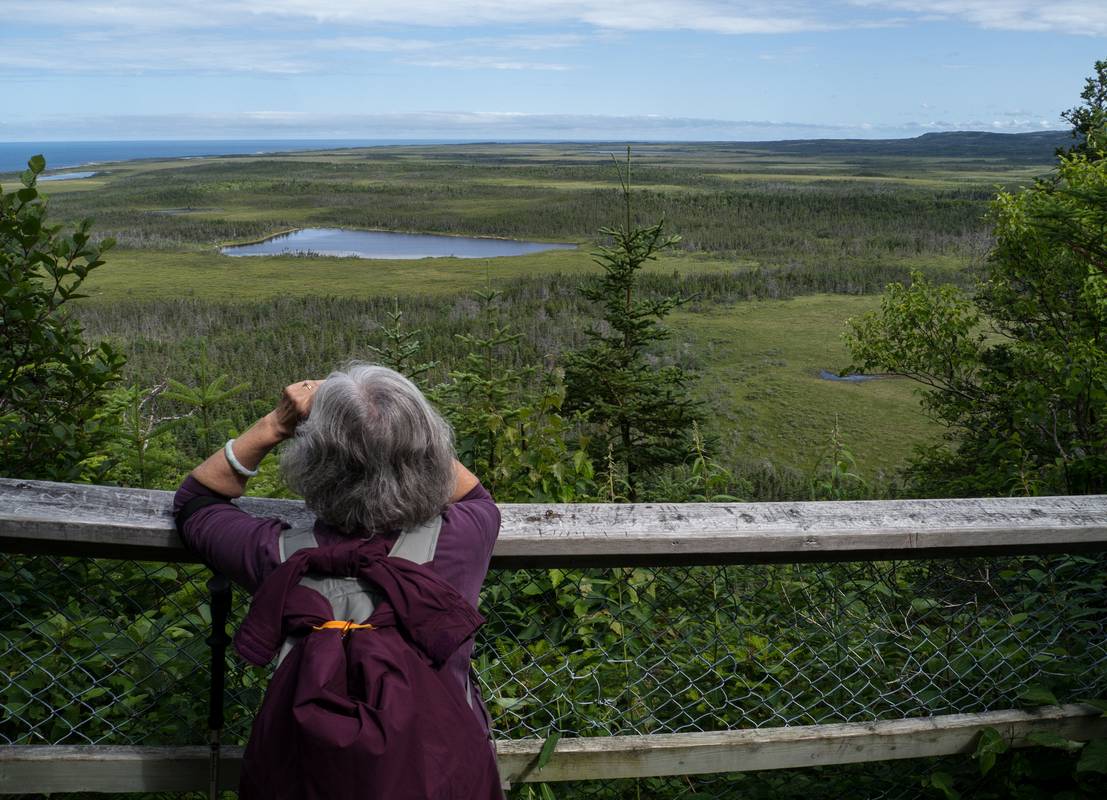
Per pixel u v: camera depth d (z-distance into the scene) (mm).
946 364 15430
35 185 3264
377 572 1453
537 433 3666
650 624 2289
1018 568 2455
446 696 1418
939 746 2076
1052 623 2303
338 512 1508
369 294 144875
